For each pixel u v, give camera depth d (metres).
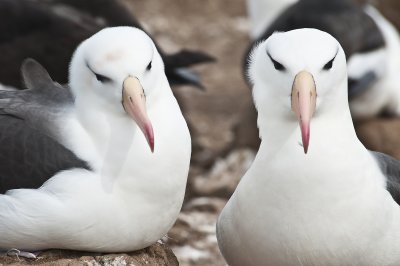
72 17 15.68
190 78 16.09
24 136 10.03
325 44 9.86
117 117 9.87
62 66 15.25
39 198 9.71
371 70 18.88
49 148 9.94
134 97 9.56
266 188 10.21
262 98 10.14
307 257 10.31
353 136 10.23
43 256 10.05
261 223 10.34
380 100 19.88
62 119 10.05
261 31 19.56
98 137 9.88
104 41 9.79
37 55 15.21
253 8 20.45
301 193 10.09
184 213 15.50
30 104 10.31
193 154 19.66
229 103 22.42
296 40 9.90
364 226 10.17
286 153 10.07
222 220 10.88
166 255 10.78
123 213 9.88
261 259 10.59
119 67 9.64
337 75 9.94
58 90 10.50
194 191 18.02
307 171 10.02
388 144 19.69
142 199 9.92
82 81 9.94
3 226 9.84
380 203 10.21
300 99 9.59
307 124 9.51
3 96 10.50
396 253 10.41
